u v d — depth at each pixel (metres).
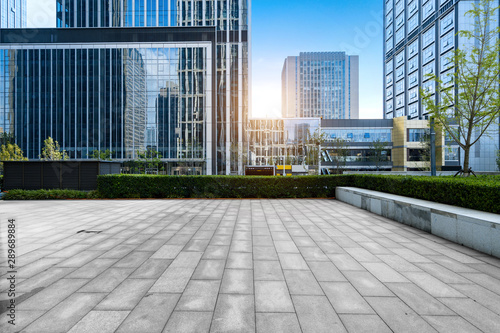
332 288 3.47
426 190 7.70
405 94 65.00
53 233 6.45
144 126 40.41
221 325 2.62
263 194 13.89
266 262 4.45
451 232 5.73
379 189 10.75
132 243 5.58
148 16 43.59
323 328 2.58
